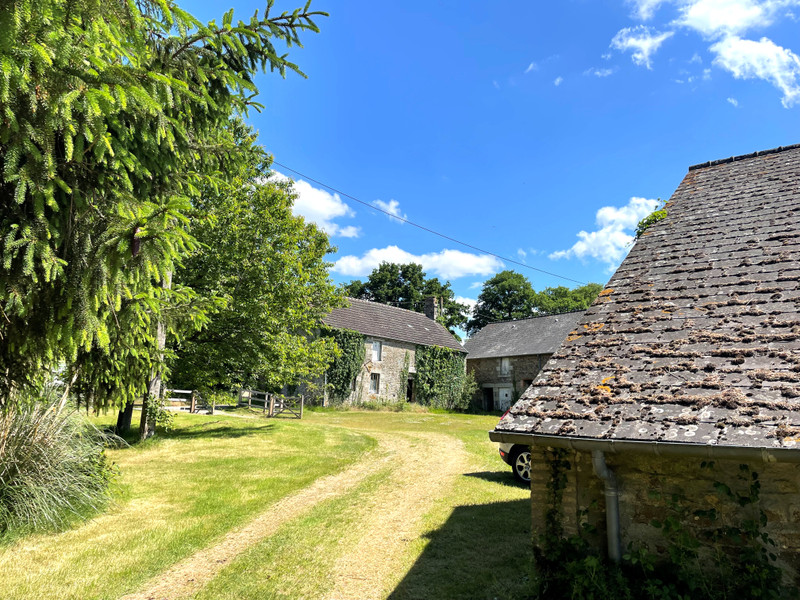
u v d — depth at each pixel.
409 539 6.34
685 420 3.67
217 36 3.93
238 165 5.46
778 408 3.48
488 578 5.16
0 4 2.37
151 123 3.74
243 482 9.04
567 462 4.53
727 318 4.68
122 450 11.47
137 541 5.98
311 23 4.19
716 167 8.60
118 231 3.22
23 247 3.09
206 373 13.86
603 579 3.96
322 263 16.64
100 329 3.48
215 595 4.77
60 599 4.56
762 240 5.73
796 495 3.61
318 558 5.71
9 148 2.79
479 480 9.62
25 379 4.28
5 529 5.84
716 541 3.80
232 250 13.76
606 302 5.78
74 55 2.78
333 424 18.97
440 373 32.62
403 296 54.22
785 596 3.52
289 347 14.84
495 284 54.47
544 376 4.91
